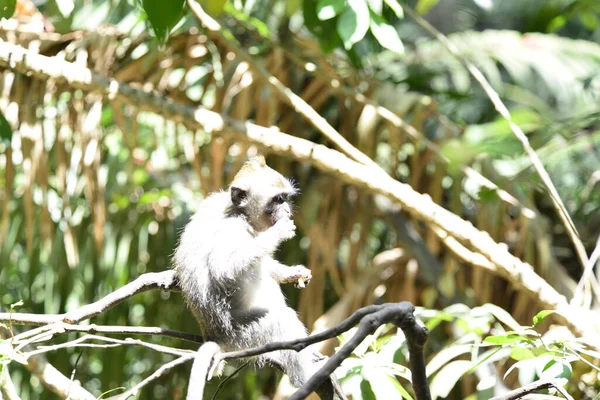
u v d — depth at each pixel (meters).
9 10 7.08
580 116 9.63
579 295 8.24
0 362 5.58
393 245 12.42
